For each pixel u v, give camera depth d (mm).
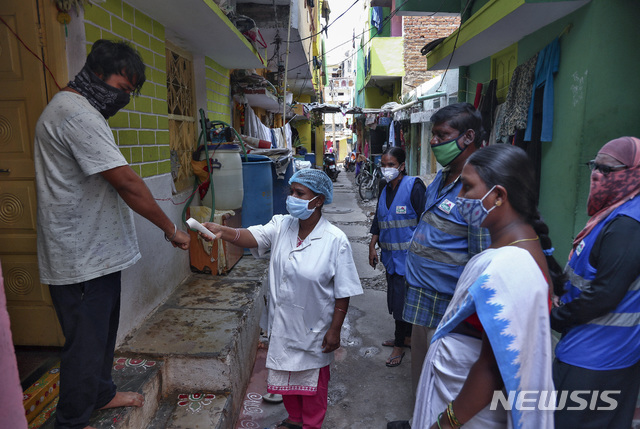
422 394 1494
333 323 2285
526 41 4586
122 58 1799
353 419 2883
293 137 16859
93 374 1862
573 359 1810
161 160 3547
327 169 20953
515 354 1085
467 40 4859
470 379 1190
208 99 5121
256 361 3639
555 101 3971
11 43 2240
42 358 2396
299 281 2242
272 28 7367
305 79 12805
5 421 956
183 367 2672
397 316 3469
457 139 2219
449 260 2238
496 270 1146
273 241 2432
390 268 3465
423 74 12820
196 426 2363
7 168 2318
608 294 1669
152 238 3350
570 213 3701
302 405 2443
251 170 5031
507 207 1254
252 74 6781
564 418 1847
